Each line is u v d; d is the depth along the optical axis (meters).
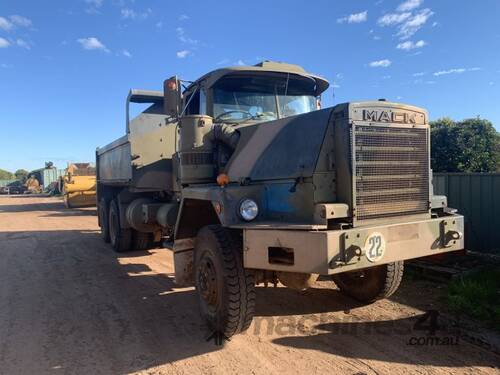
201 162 5.44
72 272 7.66
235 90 5.71
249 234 4.02
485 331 4.49
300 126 4.36
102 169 11.04
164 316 5.24
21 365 4.00
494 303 5.12
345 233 3.64
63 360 4.09
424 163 4.39
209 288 4.50
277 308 5.33
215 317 4.36
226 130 5.30
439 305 5.27
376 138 4.04
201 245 4.61
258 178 4.61
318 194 3.99
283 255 3.91
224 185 4.48
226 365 3.89
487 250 7.27
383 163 4.08
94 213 20.02
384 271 5.10
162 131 7.55
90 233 12.77
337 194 4.03
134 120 9.02
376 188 4.04
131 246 9.44
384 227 3.89
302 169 4.12
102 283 6.86
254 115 5.74
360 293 5.40
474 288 5.39
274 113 5.85
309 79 6.02
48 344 4.46
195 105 6.11
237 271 4.19
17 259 8.98
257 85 5.80
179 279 5.21
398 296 5.68
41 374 3.83
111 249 9.97
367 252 3.76
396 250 3.97
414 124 4.30
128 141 7.79
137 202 8.55
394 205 4.16
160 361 4.02
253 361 3.95
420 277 6.42
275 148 4.55
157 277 7.21
